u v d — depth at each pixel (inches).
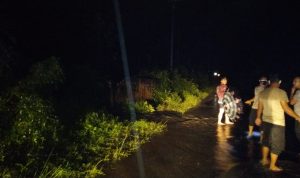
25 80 306.2
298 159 362.0
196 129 504.4
